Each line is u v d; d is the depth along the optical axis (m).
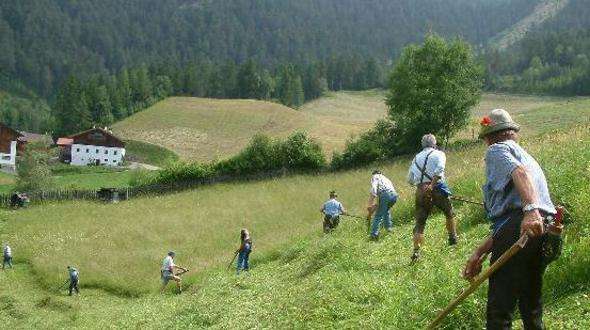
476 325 5.85
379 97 190.25
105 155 112.00
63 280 26.47
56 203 51.56
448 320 6.09
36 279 27.97
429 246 10.30
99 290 25.42
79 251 30.95
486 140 4.81
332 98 187.12
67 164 111.19
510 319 4.29
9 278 28.22
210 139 105.62
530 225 4.07
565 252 6.35
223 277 16.77
